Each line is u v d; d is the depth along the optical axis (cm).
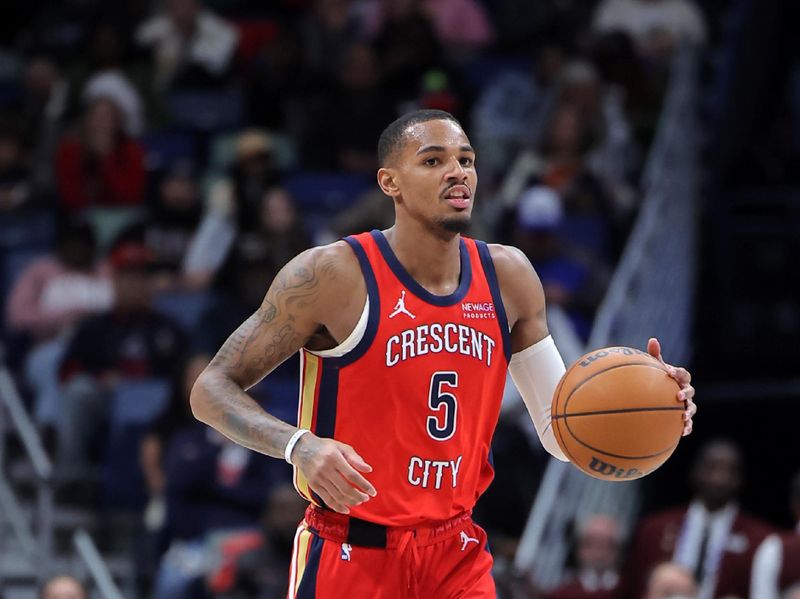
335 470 1042
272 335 1141
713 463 2375
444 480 1152
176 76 3819
